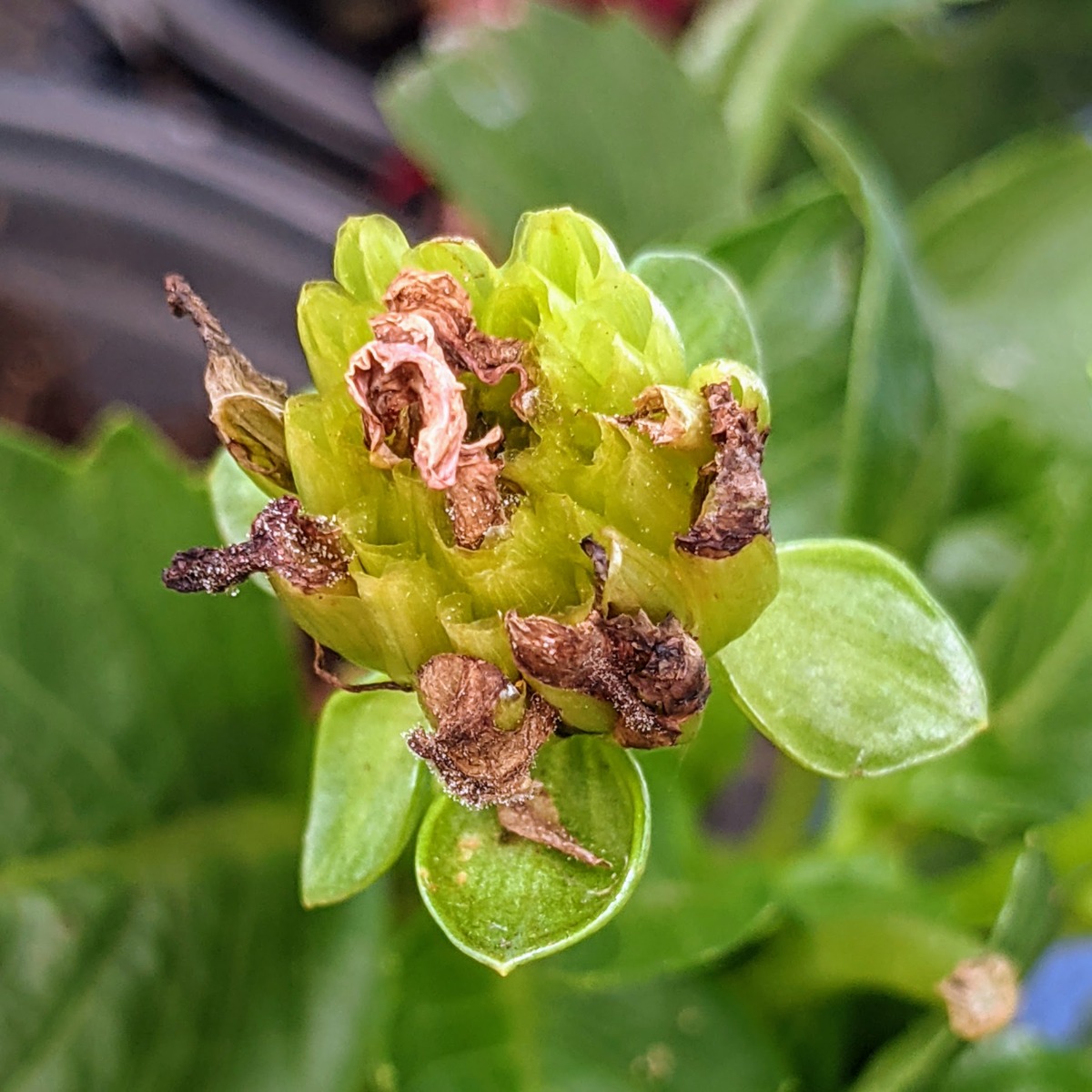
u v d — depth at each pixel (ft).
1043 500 0.37
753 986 0.31
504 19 0.40
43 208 0.56
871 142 0.53
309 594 0.18
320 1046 0.31
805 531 0.32
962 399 0.37
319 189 0.58
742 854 0.37
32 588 0.30
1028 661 0.32
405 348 0.17
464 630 0.17
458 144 0.39
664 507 0.18
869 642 0.21
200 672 0.33
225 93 0.63
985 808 0.31
